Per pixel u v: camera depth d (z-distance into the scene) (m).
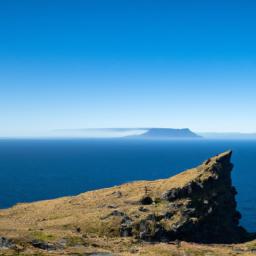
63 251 75.50
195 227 108.88
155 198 119.56
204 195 119.38
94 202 125.06
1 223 106.00
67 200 133.50
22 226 101.62
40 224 105.62
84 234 96.44
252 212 170.62
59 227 101.69
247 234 126.06
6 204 182.00
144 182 142.38
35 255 68.06
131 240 96.25
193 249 94.38
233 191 132.50
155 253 85.06
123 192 132.50
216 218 118.06
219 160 132.75
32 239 79.62
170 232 104.00
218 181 126.62
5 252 67.06
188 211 111.88
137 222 103.00
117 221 103.62
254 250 101.31
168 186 126.06
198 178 123.75
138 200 118.44
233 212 128.12
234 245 107.56
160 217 107.75
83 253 75.56
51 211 120.62
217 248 100.00
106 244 89.12
